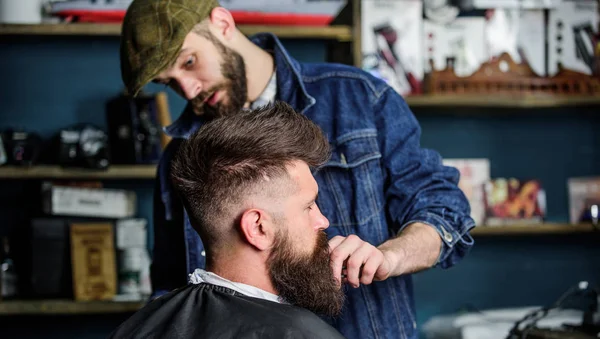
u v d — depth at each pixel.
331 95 1.97
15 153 3.35
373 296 1.88
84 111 3.61
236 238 1.35
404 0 3.53
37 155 3.42
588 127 3.86
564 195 3.85
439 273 3.80
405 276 1.94
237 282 1.35
